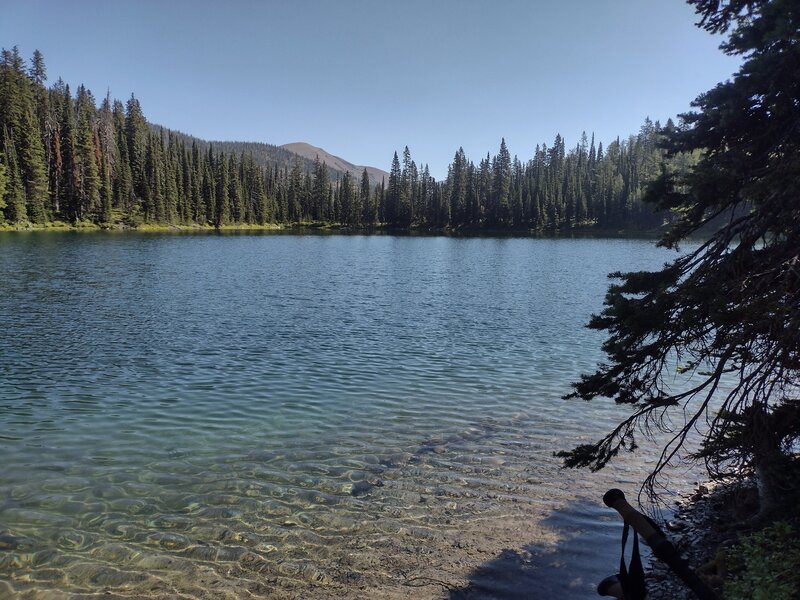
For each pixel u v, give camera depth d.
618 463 10.24
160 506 8.34
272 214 165.50
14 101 95.56
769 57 5.08
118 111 143.88
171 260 54.84
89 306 27.56
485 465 10.05
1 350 18.41
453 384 15.45
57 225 100.75
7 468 9.57
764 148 5.61
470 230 160.00
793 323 4.83
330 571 6.76
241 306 29.00
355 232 155.25
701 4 6.37
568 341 21.50
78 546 7.23
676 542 7.40
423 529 7.80
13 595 6.20
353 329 23.41
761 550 5.77
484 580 6.60
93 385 14.77
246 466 9.84
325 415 12.73
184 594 6.28
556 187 159.88
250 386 14.92
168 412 12.73
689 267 6.13
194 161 145.12
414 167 177.75
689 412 13.17
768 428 5.77
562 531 7.80
